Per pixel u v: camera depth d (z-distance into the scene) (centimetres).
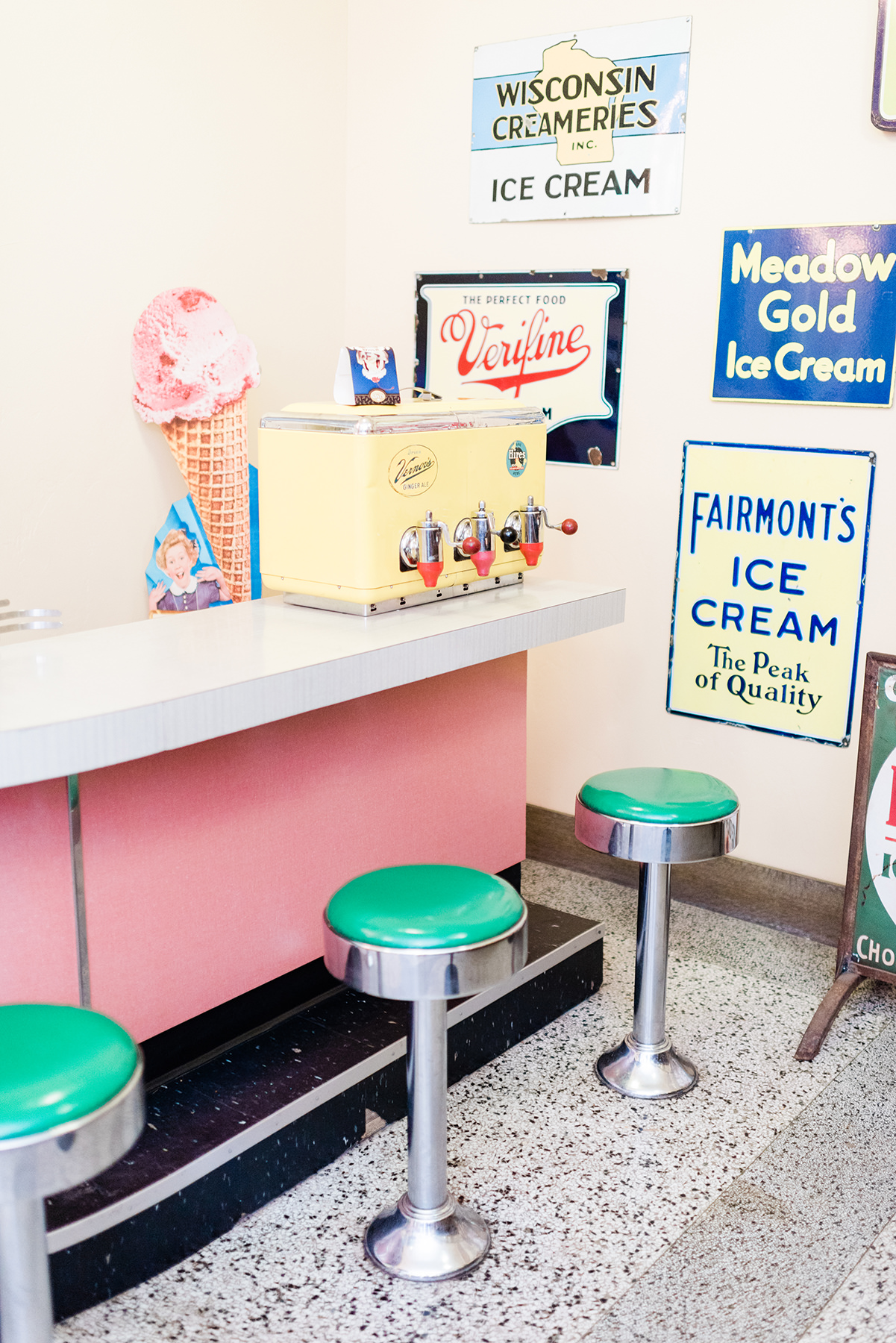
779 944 333
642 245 339
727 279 323
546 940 289
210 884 226
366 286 402
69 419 321
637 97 331
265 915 239
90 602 335
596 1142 238
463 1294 196
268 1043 238
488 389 380
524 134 355
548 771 388
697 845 241
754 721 339
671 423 342
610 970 316
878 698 272
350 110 394
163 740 177
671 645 352
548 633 256
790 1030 284
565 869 388
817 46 299
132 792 208
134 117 326
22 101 298
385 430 233
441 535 242
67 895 201
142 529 345
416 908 187
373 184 394
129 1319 188
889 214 295
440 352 389
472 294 377
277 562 253
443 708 278
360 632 227
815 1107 252
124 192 327
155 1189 194
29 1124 130
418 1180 203
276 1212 215
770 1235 211
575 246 352
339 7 383
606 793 248
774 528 326
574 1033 282
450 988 181
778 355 318
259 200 368
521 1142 238
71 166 312
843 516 314
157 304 332
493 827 303
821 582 320
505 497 269
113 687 183
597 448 358
